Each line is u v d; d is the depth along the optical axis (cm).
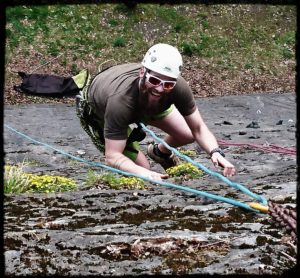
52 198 550
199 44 2558
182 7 2683
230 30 2647
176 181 698
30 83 2094
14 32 2475
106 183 697
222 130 1467
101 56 2456
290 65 2548
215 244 375
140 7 2634
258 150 1101
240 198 558
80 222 449
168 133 764
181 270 331
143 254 361
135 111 643
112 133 644
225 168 642
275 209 407
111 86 650
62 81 2097
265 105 1902
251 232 402
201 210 482
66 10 2594
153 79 615
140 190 605
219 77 2428
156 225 429
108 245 372
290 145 1219
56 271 332
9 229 421
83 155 1144
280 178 749
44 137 1362
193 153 1094
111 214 481
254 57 2552
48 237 394
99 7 2619
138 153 753
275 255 352
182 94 646
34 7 2572
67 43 2475
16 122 1559
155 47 622
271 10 2744
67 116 1656
